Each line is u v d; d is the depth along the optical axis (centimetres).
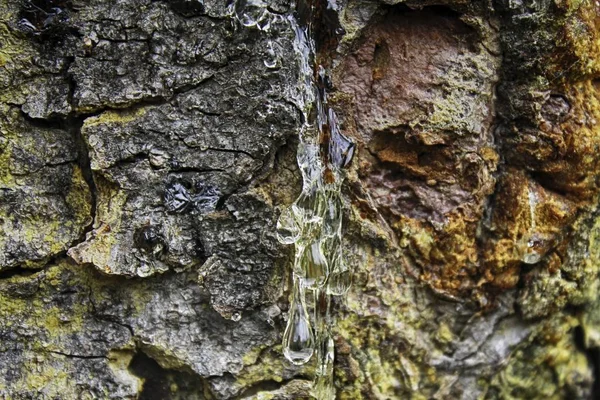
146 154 26
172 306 27
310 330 27
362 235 27
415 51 27
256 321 27
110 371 27
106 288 27
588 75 27
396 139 27
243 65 26
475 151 27
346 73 27
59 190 26
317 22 27
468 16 27
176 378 27
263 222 27
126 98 26
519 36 27
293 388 27
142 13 26
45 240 26
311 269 27
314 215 27
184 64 26
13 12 26
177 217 26
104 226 26
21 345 27
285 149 27
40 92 26
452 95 27
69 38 26
